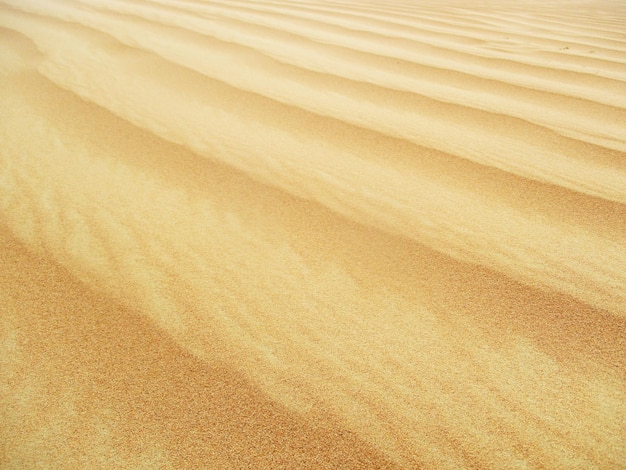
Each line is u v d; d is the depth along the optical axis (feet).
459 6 22.95
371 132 8.45
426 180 6.96
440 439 3.48
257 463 3.31
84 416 3.55
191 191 6.40
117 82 10.12
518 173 7.24
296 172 7.01
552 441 3.48
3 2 16.47
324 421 3.59
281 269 5.08
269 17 17.20
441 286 4.89
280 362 4.02
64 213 5.78
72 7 16.53
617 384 3.89
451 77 11.71
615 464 3.34
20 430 3.45
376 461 3.35
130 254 5.18
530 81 11.64
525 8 23.36
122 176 6.65
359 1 22.57
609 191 6.79
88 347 4.08
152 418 3.56
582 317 4.52
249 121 8.67
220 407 3.65
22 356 3.98
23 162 6.85
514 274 5.08
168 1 18.80
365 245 5.49
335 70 11.76
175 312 4.47
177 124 8.36
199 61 11.76
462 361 4.07
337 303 4.65
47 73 10.31
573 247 5.55
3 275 4.77
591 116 9.59
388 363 4.04
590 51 14.67
